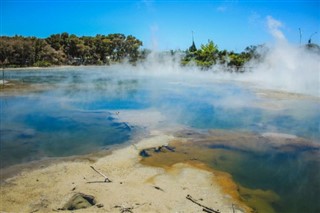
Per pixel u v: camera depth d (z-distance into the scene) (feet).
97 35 269.64
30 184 22.85
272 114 48.42
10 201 20.25
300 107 53.78
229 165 27.43
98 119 44.57
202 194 21.33
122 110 51.26
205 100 61.77
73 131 38.45
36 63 206.18
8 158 28.68
